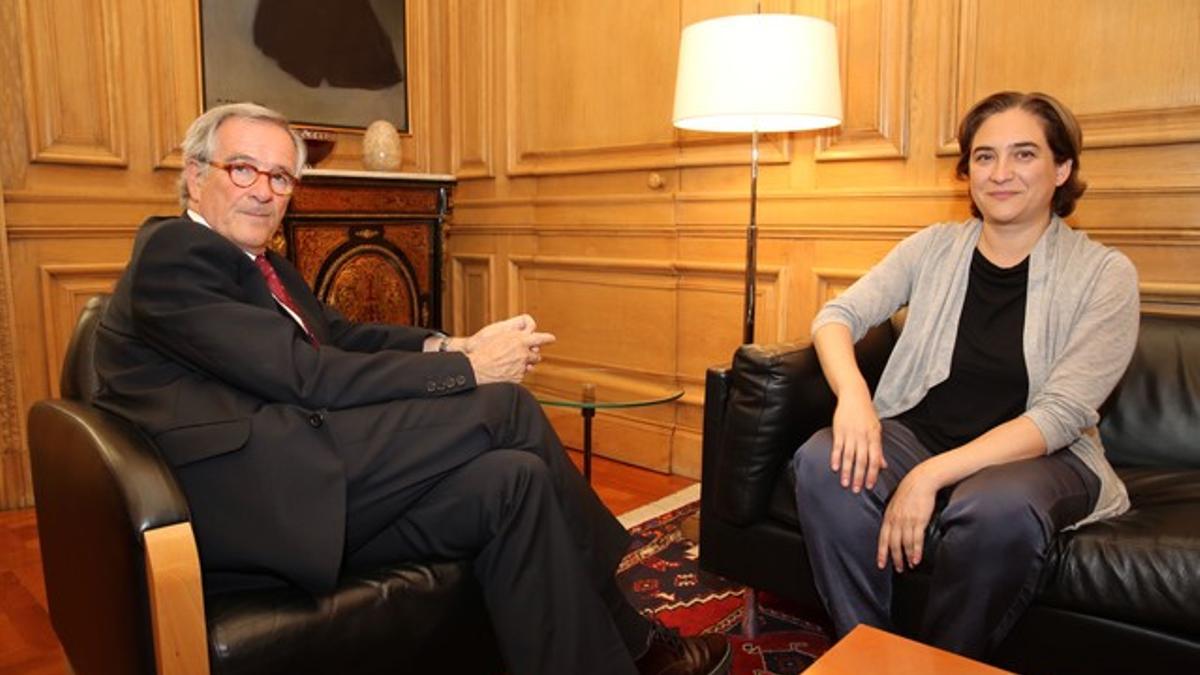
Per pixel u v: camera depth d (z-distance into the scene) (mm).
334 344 1805
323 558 1193
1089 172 2162
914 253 1873
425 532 1317
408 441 1331
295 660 1135
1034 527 1330
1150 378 1855
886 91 2508
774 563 1729
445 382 1410
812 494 1558
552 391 2395
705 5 2883
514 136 3566
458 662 1321
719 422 1800
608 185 3277
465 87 3719
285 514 1219
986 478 1404
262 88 3229
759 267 2850
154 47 2926
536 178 3521
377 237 3211
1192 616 1255
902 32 2451
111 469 1113
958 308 1747
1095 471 1512
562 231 3447
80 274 2826
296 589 1215
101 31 2801
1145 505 1543
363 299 3191
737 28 2115
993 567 1350
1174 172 2051
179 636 1056
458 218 3834
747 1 2779
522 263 3627
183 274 1339
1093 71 2139
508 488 1271
